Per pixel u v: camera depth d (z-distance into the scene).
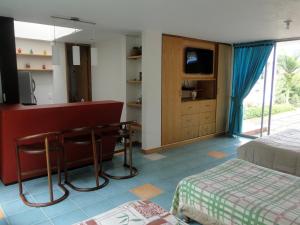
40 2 2.71
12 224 2.40
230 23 3.73
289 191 2.07
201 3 2.74
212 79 5.77
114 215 1.83
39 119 3.01
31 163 3.32
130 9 3.00
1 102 3.44
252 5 2.81
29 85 4.71
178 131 5.14
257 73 5.48
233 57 6.00
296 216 1.69
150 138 4.64
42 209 2.66
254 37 4.94
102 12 3.14
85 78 6.53
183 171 3.79
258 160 3.30
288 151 3.07
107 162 4.16
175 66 4.89
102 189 3.15
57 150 2.92
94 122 3.52
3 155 3.05
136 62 5.00
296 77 5.52
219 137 6.01
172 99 4.93
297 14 3.17
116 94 5.51
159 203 2.82
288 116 5.67
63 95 6.14
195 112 5.46
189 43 5.11
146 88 4.44
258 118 5.87
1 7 2.90
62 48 5.98
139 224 1.71
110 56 5.57
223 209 1.95
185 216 2.32
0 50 3.35
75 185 3.26
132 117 5.05
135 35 4.82
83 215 2.56
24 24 5.15
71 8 2.96
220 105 6.03
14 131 2.95
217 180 2.29
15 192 3.05
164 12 3.14
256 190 2.09
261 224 1.72
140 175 3.61
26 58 5.79
